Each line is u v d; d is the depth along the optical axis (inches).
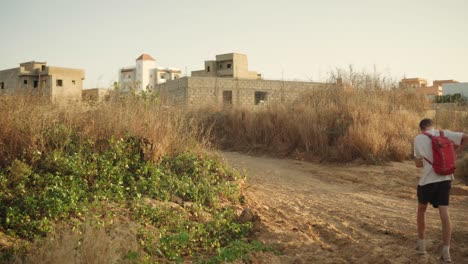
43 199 271.4
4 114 335.6
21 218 249.0
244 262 234.2
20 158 325.1
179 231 271.0
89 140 364.2
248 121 792.9
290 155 685.9
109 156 357.4
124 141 383.2
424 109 874.8
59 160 324.8
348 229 306.2
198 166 403.5
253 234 292.7
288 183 487.5
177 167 391.5
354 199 414.0
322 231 297.6
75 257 185.8
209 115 864.9
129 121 403.2
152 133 400.5
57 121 377.7
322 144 655.1
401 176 528.4
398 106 816.3
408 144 638.5
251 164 606.2
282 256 248.2
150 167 366.9
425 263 225.3
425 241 259.3
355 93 803.4
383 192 452.4
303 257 245.0
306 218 333.1
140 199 304.0
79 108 404.8
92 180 330.0
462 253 235.6
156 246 237.6
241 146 770.2
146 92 482.0
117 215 275.6
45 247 193.3
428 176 234.8
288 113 758.5
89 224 217.9
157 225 277.9
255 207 361.7
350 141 623.5
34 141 333.1
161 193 332.5
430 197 234.8
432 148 234.8
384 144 621.6
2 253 211.2
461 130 751.1
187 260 238.5
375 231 300.2
